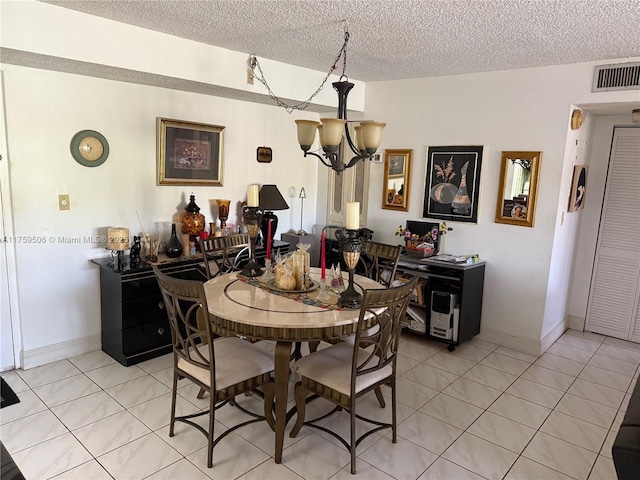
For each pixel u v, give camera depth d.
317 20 2.56
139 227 3.54
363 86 4.46
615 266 4.06
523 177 3.58
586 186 4.08
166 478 2.11
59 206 3.10
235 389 2.25
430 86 4.03
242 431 2.51
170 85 3.38
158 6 2.42
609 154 3.98
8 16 2.32
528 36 2.69
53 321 3.20
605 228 4.08
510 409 2.83
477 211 3.85
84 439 2.37
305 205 5.03
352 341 2.84
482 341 3.94
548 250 3.54
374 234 4.57
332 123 2.30
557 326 4.05
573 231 3.99
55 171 3.05
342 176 4.87
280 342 2.21
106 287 3.27
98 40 2.65
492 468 2.26
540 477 2.21
